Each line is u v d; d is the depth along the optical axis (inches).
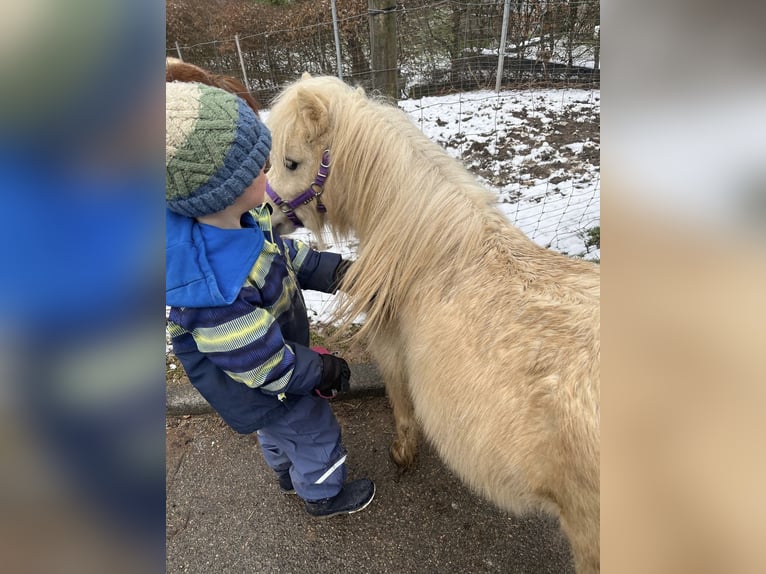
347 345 96.4
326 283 65.2
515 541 68.8
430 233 53.2
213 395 53.1
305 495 67.0
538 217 131.6
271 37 250.8
